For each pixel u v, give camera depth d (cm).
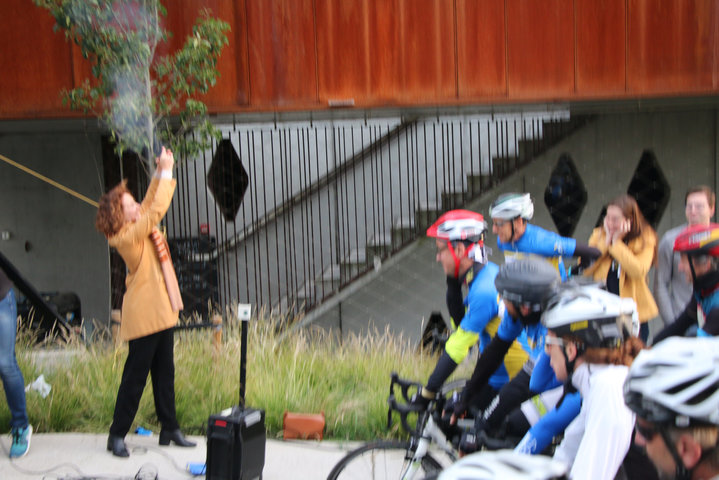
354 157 882
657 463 139
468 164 875
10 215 893
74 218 890
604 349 215
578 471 198
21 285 527
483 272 319
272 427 479
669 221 872
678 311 467
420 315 855
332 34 712
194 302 771
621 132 866
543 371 278
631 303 224
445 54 713
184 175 870
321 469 414
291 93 716
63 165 884
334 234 896
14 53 705
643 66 717
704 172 862
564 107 787
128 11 598
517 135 873
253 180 873
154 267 422
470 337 306
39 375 521
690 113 857
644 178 877
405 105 716
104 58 588
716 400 130
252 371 520
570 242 434
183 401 493
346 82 715
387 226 889
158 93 643
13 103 707
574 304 221
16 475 399
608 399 200
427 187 837
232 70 711
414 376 529
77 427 482
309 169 842
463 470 115
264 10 709
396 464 319
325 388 520
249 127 850
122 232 416
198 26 626
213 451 363
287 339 618
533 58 715
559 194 877
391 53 713
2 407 478
